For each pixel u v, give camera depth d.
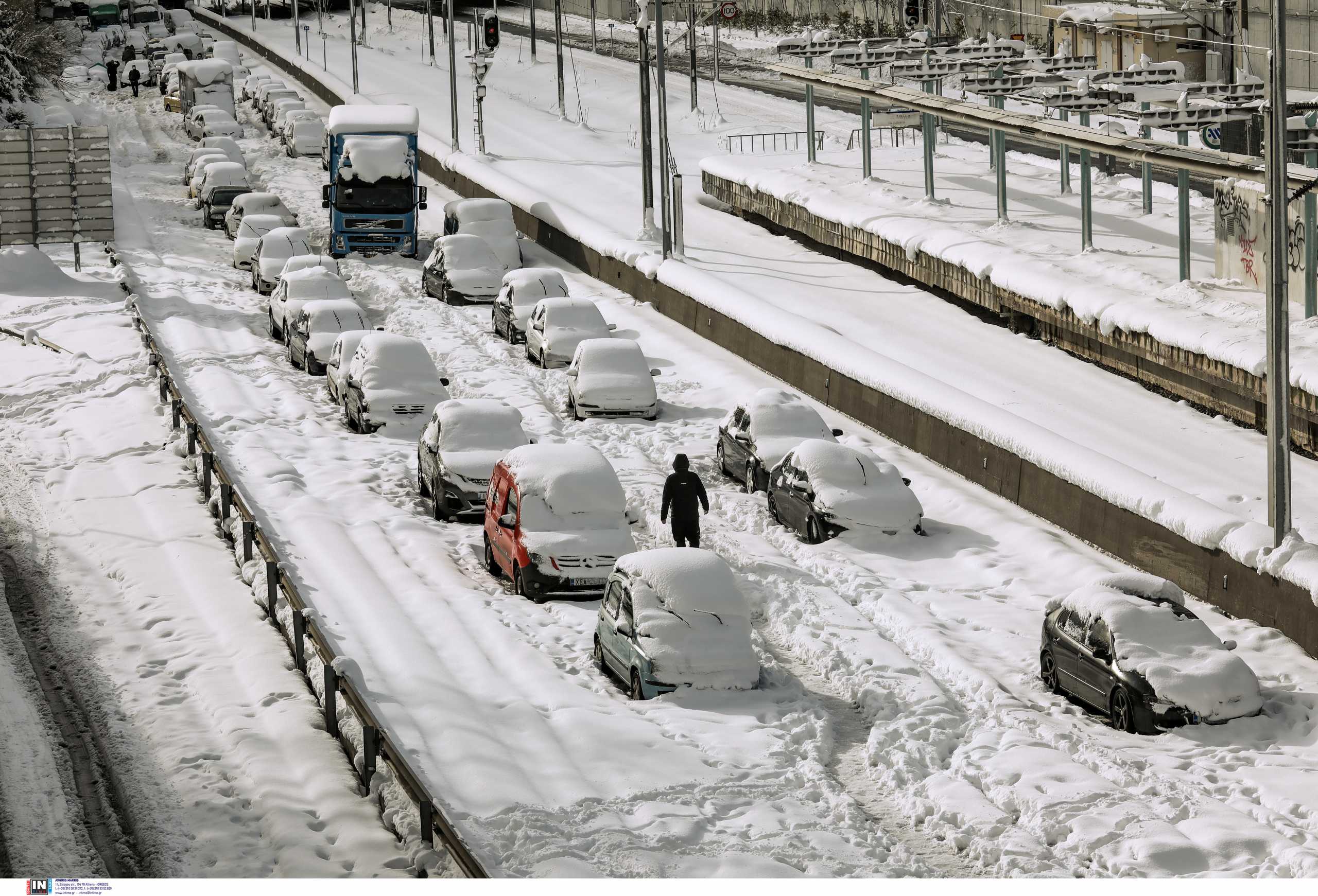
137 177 69.56
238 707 19.83
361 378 35.09
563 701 20.38
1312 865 15.62
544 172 66.00
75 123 82.06
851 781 18.83
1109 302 33.97
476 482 28.62
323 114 89.81
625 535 25.22
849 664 22.11
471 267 48.34
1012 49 50.22
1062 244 40.16
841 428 34.75
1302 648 22.39
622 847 15.91
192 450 31.27
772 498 29.03
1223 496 26.47
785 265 48.22
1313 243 30.52
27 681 21.03
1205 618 23.70
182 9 161.25
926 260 41.91
